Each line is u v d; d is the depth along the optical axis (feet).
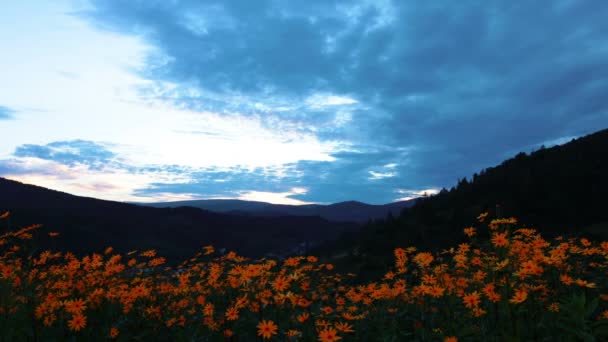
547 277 16.92
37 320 16.08
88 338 16.24
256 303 17.11
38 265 19.63
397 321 17.20
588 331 12.80
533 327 13.78
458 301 16.69
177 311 18.47
